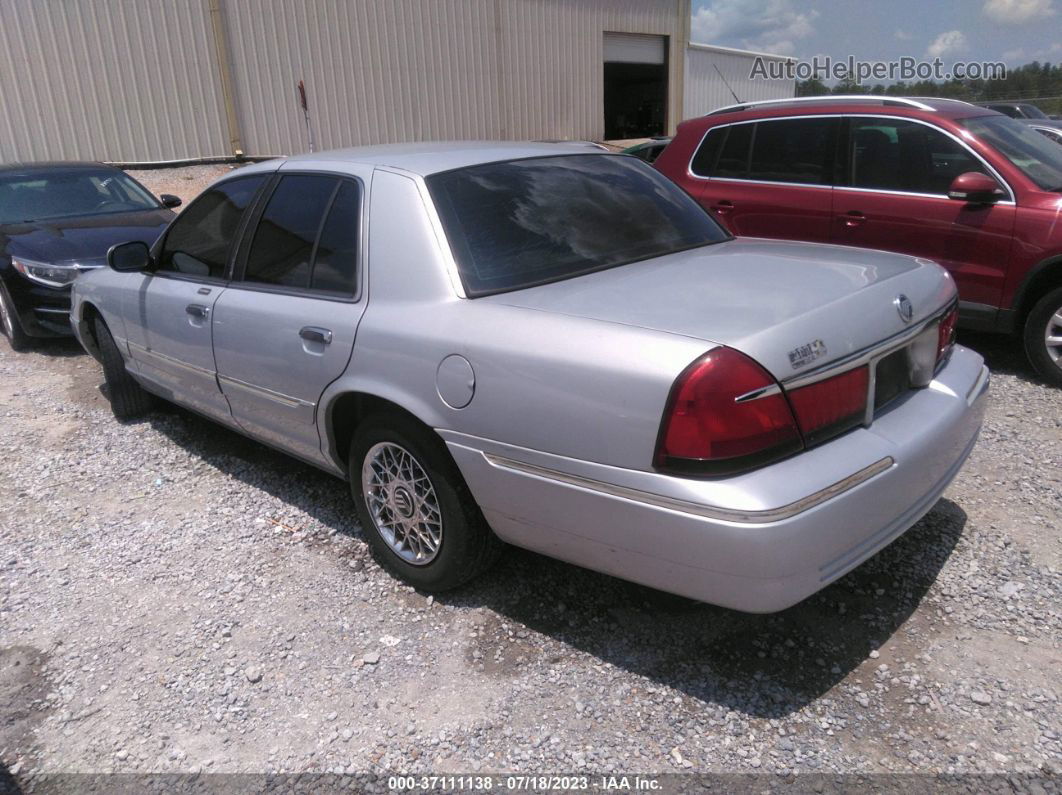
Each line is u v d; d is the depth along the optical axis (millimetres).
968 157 5453
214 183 4211
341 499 4152
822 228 6117
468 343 2740
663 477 2334
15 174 8180
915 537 3473
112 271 5035
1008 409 4906
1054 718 2477
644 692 2684
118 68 15945
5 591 3494
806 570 2311
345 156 3609
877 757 2375
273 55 17516
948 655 2766
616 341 2441
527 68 21312
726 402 2254
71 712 2768
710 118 6836
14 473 4699
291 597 3328
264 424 3857
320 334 3270
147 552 3746
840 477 2355
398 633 3057
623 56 23438
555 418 2529
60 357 7070
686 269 3010
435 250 2998
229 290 3859
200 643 3070
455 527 2998
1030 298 5320
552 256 3098
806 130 6203
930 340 2902
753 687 2674
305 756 2514
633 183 3717
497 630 3037
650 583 2523
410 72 19344
